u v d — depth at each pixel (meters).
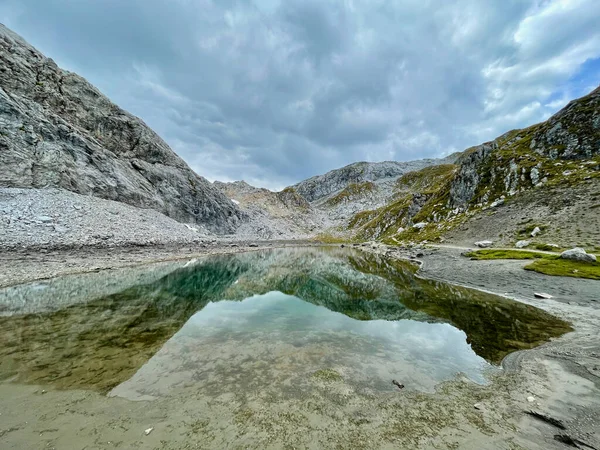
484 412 2.50
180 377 3.01
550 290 7.65
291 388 2.83
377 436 2.16
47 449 1.91
